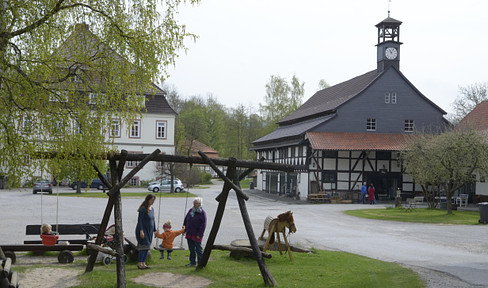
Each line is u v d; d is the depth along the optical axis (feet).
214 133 307.78
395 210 109.60
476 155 93.91
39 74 32.01
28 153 30.71
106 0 33.96
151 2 34.55
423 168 102.27
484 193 125.49
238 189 34.50
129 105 33.76
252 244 32.40
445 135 99.91
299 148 153.99
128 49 33.40
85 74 32.71
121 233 30.66
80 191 157.38
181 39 34.73
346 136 148.87
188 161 34.71
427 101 156.87
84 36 33.68
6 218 77.36
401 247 53.31
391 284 27.91
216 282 31.91
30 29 31.17
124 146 188.14
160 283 31.63
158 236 41.65
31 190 167.32
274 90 245.45
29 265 37.78
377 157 145.28
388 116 155.12
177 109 314.96
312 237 61.21
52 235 39.50
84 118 31.91
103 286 30.12
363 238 61.26
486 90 212.23
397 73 155.63
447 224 82.28
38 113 31.32
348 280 31.27
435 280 32.68
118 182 33.71
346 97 164.14
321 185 143.33
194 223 37.88
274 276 33.50
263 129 250.16
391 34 157.79
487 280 33.68
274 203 132.26
